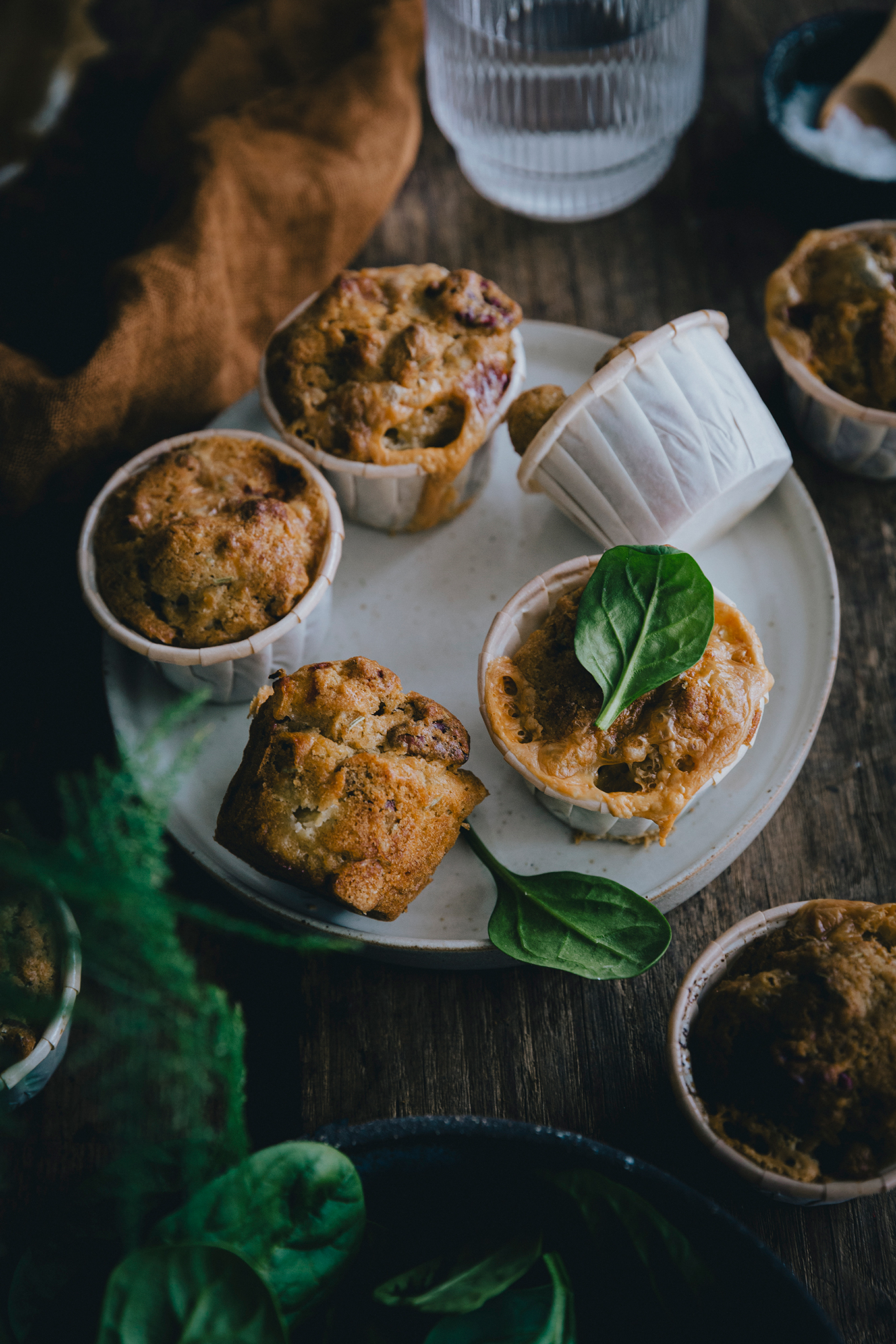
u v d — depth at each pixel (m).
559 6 0.57
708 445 0.45
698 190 0.57
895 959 0.40
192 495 0.46
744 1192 0.42
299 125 0.53
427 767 0.43
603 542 0.47
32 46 0.56
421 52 0.57
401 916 0.44
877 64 0.54
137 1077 0.44
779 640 0.47
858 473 0.51
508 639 0.44
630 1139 0.43
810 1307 0.35
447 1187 0.38
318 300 0.48
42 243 0.54
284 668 0.46
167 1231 0.36
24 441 0.48
